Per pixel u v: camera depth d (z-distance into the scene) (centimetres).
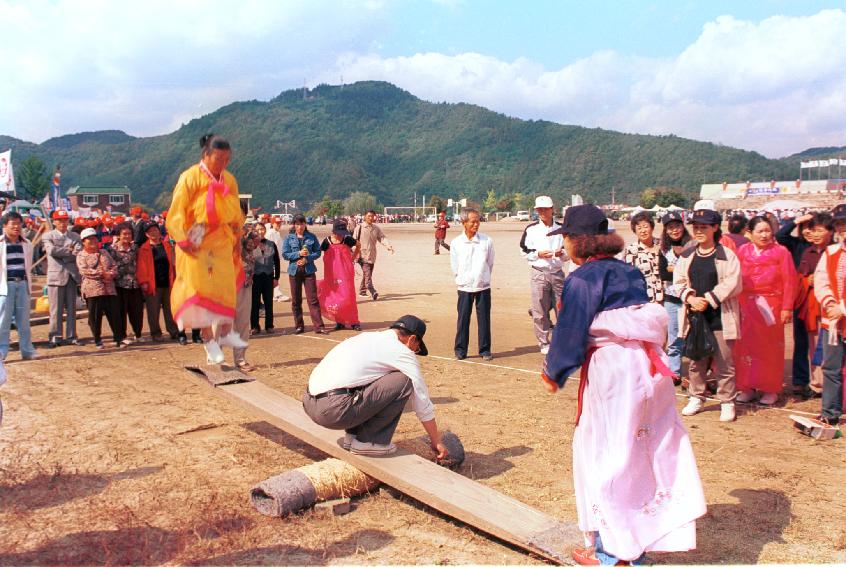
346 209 19350
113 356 1048
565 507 483
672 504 364
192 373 670
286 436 650
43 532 439
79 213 4094
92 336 1239
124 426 676
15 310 1014
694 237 694
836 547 423
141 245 1150
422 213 18238
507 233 5800
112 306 1112
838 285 648
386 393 490
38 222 2317
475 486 454
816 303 771
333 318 1277
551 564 403
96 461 575
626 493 358
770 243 750
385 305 1602
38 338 1204
